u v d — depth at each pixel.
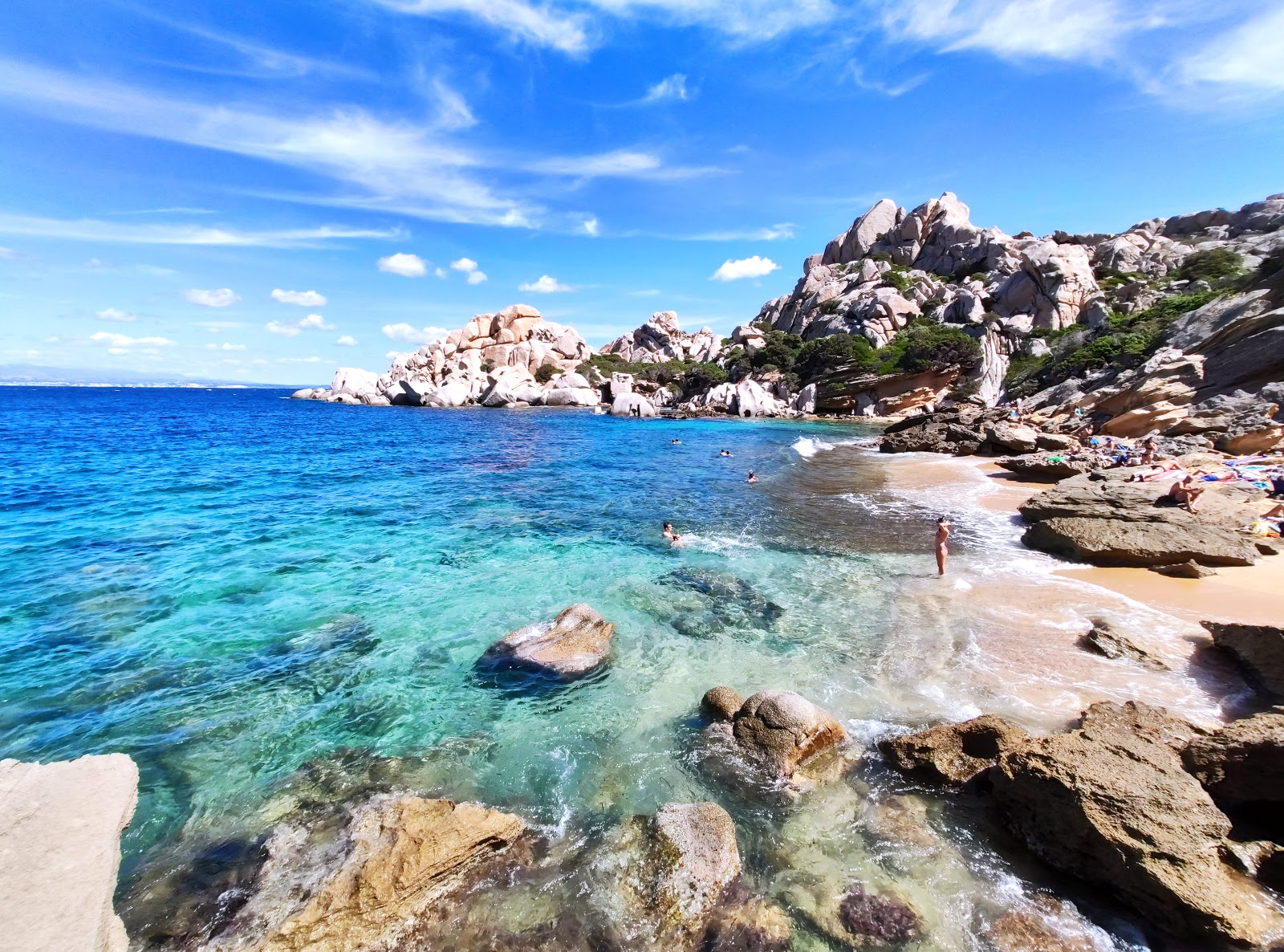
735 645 10.43
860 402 77.56
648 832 5.98
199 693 8.67
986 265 95.94
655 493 24.69
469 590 12.94
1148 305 69.38
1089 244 96.31
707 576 13.95
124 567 13.59
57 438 38.22
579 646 9.84
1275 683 8.40
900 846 5.95
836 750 7.34
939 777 6.83
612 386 99.69
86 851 4.61
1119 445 30.91
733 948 4.88
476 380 104.06
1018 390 64.44
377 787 6.80
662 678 9.33
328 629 10.89
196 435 43.75
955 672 9.30
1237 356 33.34
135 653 9.72
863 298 93.94
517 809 6.50
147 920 4.91
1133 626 10.82
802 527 18.78
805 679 9.23
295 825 6.10
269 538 16.31
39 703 8.23
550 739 7.78
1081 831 5.53
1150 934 4.93
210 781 6.85
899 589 13.12
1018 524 19.25
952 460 36.41
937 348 71.88
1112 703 7.29
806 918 5.13
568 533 17.81
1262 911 4.90
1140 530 15.20
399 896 5.08
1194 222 94.69
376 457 34.62
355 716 8.23
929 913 5.17
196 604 11.70
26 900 4.09
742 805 6.54
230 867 5.54
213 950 4.61
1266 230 85.44
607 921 5.10
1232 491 19.00
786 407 84.00
